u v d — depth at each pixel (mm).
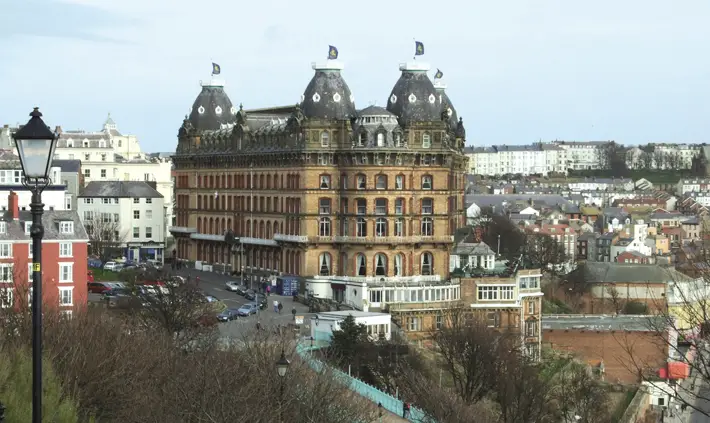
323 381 102250
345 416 99562
